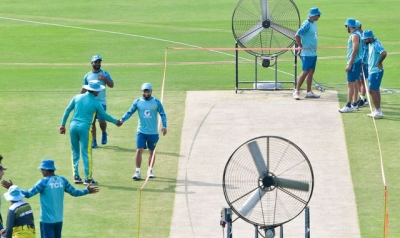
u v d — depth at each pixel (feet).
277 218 112.06
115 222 124.47
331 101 169.07
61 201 112.98
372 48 157.07
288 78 187.73
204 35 237.04
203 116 162.20
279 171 135.85
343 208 128.06
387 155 144.66
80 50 220.02
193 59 208.33
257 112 163.43
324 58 207.21
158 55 213.25
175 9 276.82
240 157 140.46
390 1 284.82
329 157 143.74
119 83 185.47
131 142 153.79
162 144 151.02
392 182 135.44
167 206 129.39
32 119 163.73
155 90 178.91
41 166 112.57
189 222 124.57
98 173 140.97
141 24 254.47
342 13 266.57
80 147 140.15
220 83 183.93
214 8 277.44
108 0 292.40
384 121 158.51
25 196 110.63
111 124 161.68
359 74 161.68
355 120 159.12
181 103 169.68
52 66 203.21
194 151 147.95
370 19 256.52
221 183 136.26
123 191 134.41
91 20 260.83
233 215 126.31
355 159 143.33
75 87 183.32
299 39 165.89
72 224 123.54
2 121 162.50
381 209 127.54
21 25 253.03
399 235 119.44
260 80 185.88
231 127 156.66
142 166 143.54
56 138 154.92
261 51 186.19
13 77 192.44
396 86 180.96
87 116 136.36
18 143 152.66
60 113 166.71
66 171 142.00
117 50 219.41
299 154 143.23
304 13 265.95
